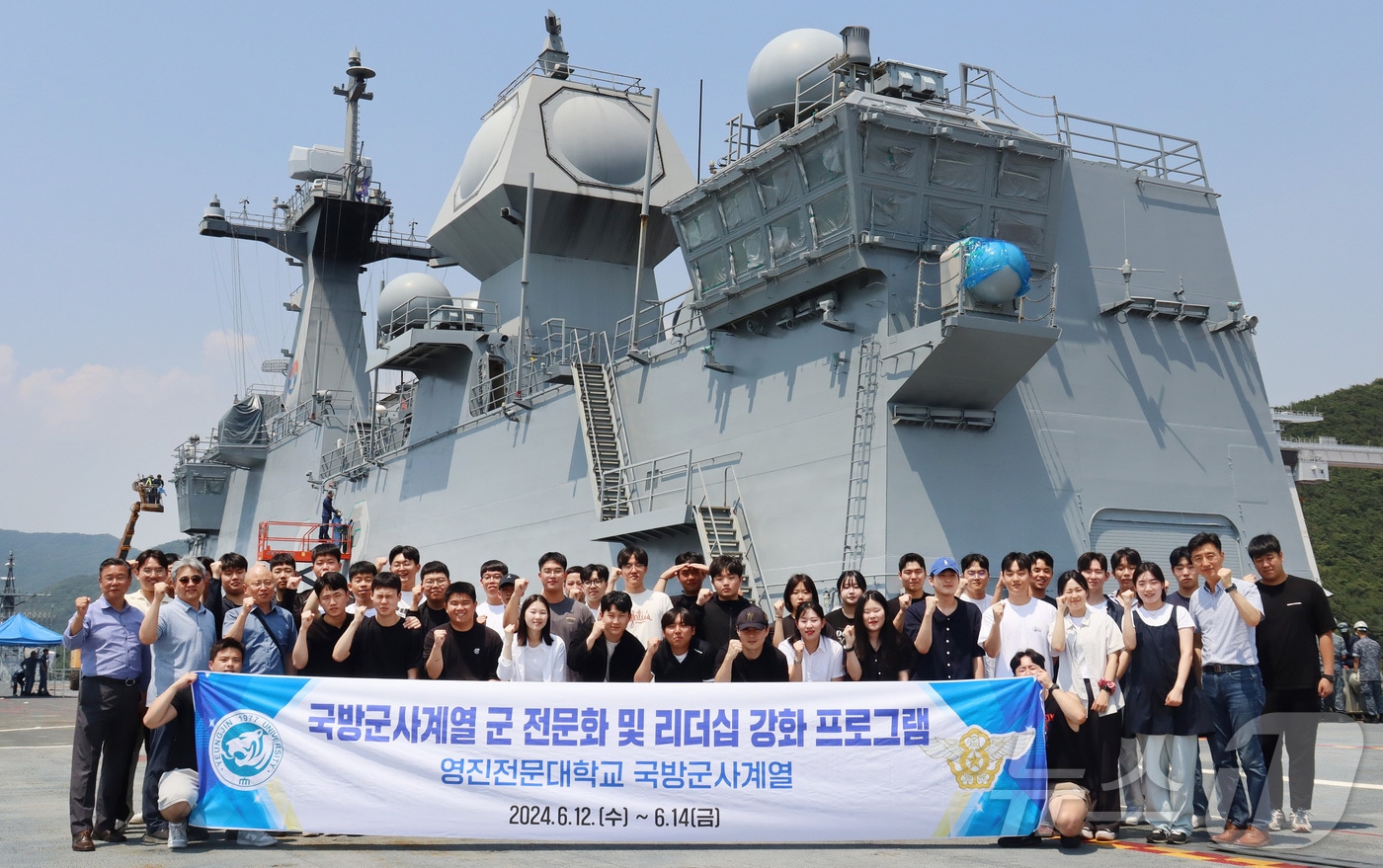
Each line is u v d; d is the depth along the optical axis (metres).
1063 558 18.53
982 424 18.19
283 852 8.91
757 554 19.72
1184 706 9.41
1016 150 18.47
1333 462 45.25
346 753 9.14
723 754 9.04
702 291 21.39
